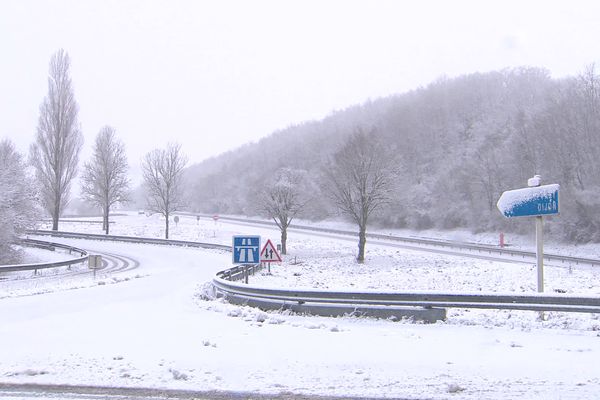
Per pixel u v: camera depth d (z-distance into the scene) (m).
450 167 81.62
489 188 69.56
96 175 65.50
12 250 38.88
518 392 6.63
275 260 20.12
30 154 60.69
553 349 9.02
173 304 15.98
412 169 89.50
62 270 35.84
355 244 58.22
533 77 103.06
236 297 16.42
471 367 7.88
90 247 52.41
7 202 38.31
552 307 11.38
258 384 7.18
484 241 63.06
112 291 20.31
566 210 55.34
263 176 110.31
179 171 64.25
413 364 8.10
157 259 42.22
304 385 7.11
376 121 108.94
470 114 95.88
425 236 72.75
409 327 11.52
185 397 6.77
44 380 7.43
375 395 6.64
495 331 10.87
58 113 60.09
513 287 24.72
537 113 71.00
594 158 57.25
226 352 8.98
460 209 73.00
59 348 9.39
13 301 17.20
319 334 10.58
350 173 47.31
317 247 55.91
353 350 9.08
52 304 16.30
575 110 61.72
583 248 50.88
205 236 66.50
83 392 6.98
